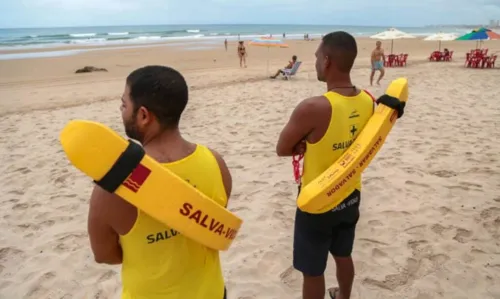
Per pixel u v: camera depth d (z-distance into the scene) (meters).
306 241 2.24
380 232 3.77
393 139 6.65
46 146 6.89
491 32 17.44
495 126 7.31
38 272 3.34
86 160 1.07
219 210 1.27
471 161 5.55
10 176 5.52
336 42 2.00
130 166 1.10
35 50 36.12
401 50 32.88
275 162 5.75
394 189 4.70
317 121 1.99
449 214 4.08
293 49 35.66
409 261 3.32
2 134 7.71
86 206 4.56
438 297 2.89
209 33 90.38
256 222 4.05
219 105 9.85
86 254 3.59
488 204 4.26
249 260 3.39
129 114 1.29
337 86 2.06
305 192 1.91
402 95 2.04
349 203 2.20
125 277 1.40
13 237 3.92
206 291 1.43
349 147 2.02
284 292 3.01
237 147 6.48
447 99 9.89
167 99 1.26
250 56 28.53
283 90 12.01
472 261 3.30
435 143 6.39
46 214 4.38
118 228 1.28
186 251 1.35
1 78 17.58
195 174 1.32
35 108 10.20
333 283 3.06
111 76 17.86
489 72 15.30
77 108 10.03
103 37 67.94
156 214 1.17
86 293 3.07
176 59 26.80
